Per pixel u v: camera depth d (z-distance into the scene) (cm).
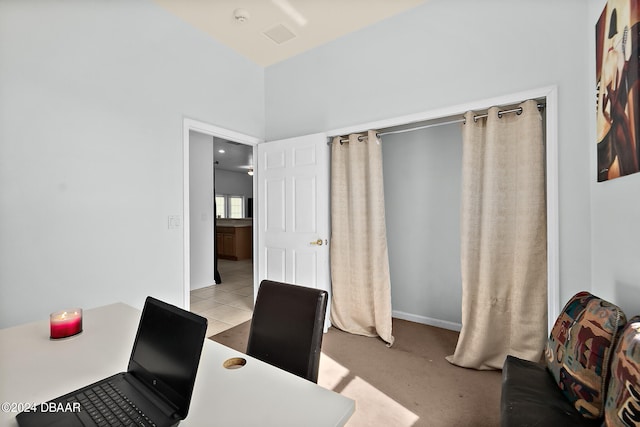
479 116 212
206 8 236
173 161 241
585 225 176
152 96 227
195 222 423
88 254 191
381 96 255
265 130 334
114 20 205
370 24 260
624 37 123
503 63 202
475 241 213
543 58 189
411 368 210
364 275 270
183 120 249
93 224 193
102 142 198
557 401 117
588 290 175
